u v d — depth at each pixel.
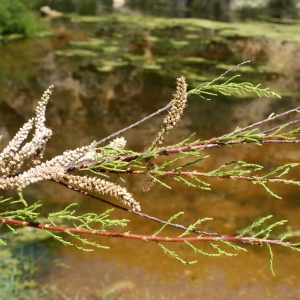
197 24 15.33
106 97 8.62
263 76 10.05
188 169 5.88
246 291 4.07
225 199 5.41
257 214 5.14
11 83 9.00
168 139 6.93
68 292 3.98
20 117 7.48
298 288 4.12
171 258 4.48
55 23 14.30
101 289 4.05
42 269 4.27
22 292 3.94
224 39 13.27
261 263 4.44
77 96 8.60
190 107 8.31
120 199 1.08
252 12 18.47
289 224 4.98
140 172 1.16
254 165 1.16
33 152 1.12
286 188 5.71
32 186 5.53
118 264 4.38
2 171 1.11
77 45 12.10
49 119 7.48
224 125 7.55
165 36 13.52
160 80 9.68
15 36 12.41
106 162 1.15
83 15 16.11
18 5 13.16
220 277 4.24
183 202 5.31
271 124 7.58
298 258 4.52
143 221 4.97
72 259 4.45
